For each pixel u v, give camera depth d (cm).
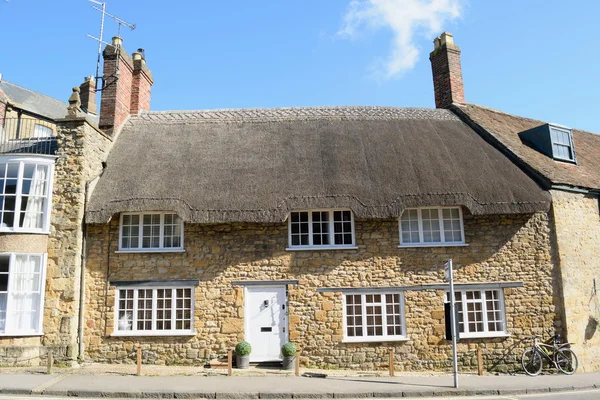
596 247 1541
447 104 2030
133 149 1579
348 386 1105
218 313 1379
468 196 1398
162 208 1355
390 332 1402
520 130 1917
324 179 1455
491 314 1427
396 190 1418
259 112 1867
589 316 1464
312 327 1381
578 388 1144
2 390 1009
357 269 1415
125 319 1376
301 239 1441
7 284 1299
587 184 1552
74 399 970
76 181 1376
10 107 2266
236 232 1423
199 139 1648
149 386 1062
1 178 1355
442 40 2094
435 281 1417
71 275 1327
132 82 1850
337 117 1802
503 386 1123
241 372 1265
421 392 1058
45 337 1293
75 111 1413
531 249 1446
